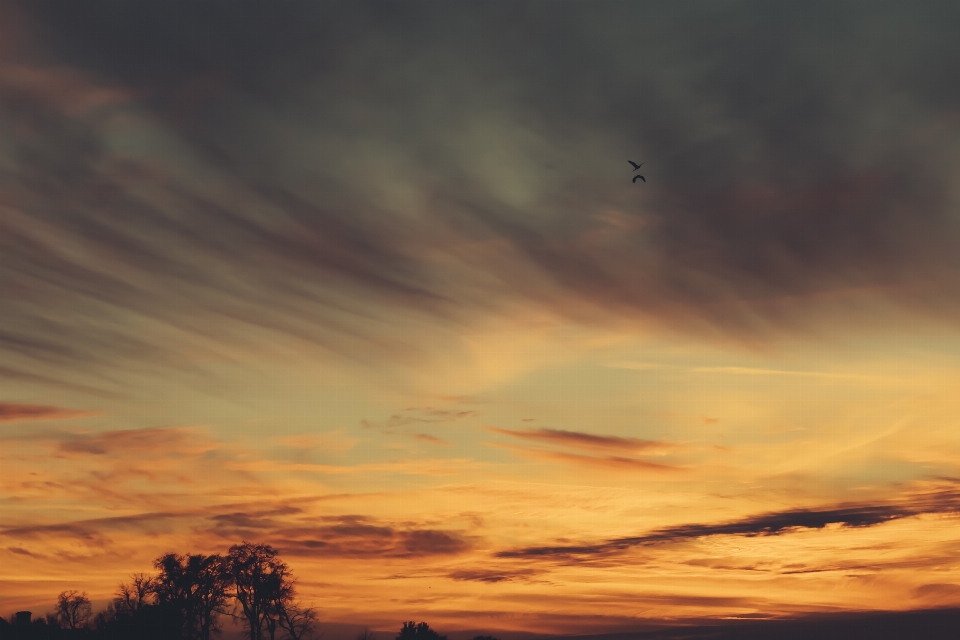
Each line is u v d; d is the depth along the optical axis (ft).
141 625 211.61
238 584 229.45
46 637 206.08
